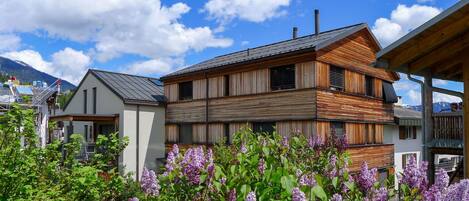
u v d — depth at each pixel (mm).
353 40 17219
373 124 18469
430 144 7672
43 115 20828
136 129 20641
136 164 20391
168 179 3695
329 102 15438
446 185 3041
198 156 3549
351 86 16922
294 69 15672
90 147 17438
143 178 3820
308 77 15125
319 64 15117
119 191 5328
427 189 3211
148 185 3775
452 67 8320
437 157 23562
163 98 21828
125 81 23000
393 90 20000
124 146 5863
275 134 4938
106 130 22328
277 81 16328
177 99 21016
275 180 3078
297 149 5207
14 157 4707
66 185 5035
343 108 16250
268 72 16547
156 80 25094
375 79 18766
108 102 21594
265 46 20797
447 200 2736
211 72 18922
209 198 3420
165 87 21891
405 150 22688
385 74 19609
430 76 7789
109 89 21422
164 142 21688
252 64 17125
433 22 6480
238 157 3520
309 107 14953
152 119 21328
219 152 4629
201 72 19344
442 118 8711
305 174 3416
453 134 8492
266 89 16562
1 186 4500
